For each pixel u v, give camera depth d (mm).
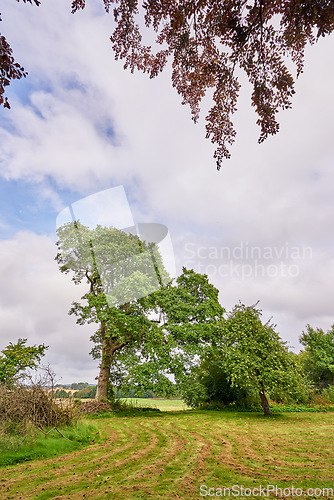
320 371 22250
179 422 11188
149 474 4590
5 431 6449
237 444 6930
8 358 11109
